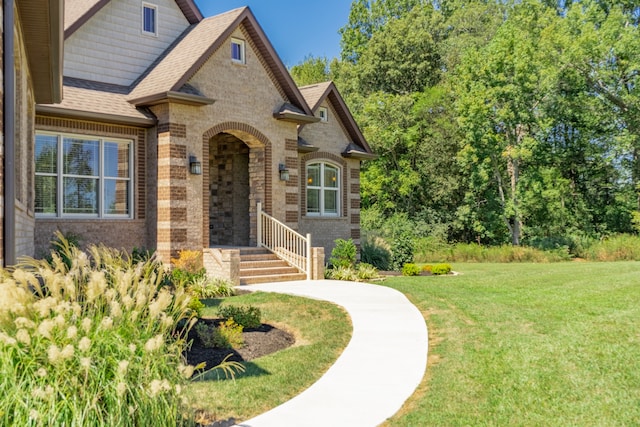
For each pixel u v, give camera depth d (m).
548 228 33.66
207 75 16.48
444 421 5.53
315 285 15.38
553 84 31.66
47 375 4.09
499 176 34.16
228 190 20.59
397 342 8.88
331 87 21.97
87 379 4.19
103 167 15.38
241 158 20.17
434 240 33.97
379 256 22.89
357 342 8.89
